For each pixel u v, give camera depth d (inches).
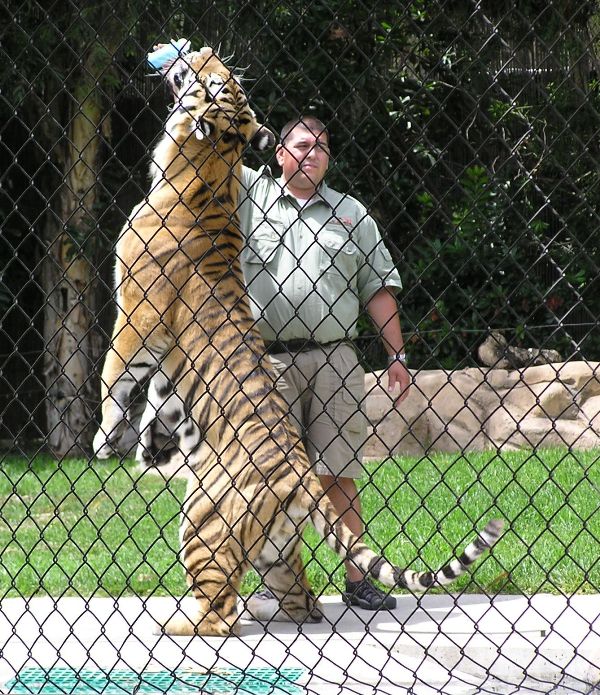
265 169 209.9
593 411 587.2
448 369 707.4
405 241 730.8
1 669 244.4
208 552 274.5
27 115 673.0
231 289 297.9
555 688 228.4
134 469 580.1
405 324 715.4
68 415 685.9
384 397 594.6
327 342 307.1
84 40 568.1
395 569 234.2
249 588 327.6
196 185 300.0
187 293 294.8
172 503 485.4
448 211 702.5
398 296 726.5
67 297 685.9
